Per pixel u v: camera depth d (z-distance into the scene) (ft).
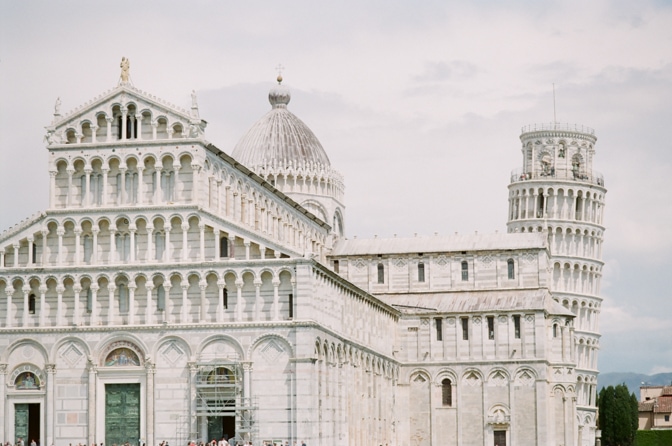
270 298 462.19
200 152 471.62
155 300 470.80
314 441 453.17
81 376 472.03
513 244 653.71
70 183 479.00
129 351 469.57
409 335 630.33
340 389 501.97
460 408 618.03
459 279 655.35
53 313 477.36
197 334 464.24
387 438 594.65
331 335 486.79
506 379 615.16
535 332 615.57
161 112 475.72
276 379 457.27
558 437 622.95
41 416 472.44
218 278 465.06
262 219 547.49
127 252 474.49
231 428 469.98
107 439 467.11
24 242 481.87
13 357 477.36
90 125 480.64
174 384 464.24
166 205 470.80
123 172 475.31
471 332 624.18
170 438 461.78
